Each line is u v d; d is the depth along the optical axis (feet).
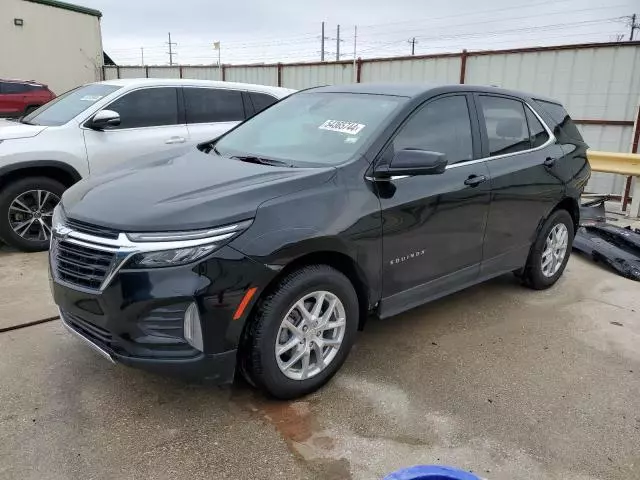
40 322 12.74
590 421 9.71
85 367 10.82
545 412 9.93
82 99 20.30
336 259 10.16
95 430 8.93
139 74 66.08
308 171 10.03
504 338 12.91
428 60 34.27
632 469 8.53
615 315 14.60
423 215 11.28
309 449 8.65
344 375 10.91
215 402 9.82
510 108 14.30
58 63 72.18
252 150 12.21
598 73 28.89
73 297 8.92
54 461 8.17
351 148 10.89
